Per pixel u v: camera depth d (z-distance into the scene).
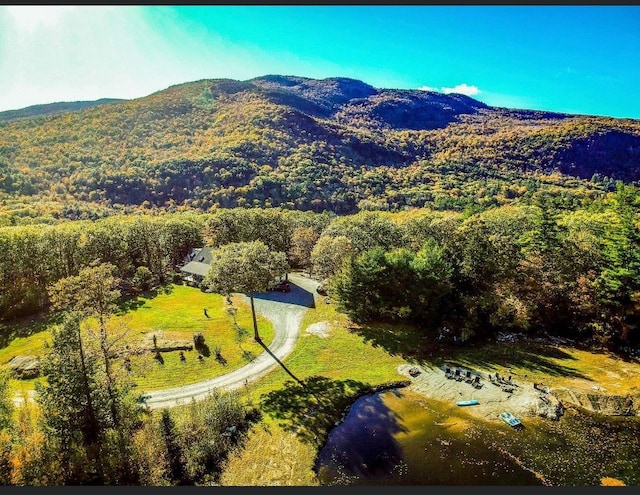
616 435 35.97
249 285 52.22
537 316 57.56
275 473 31.27
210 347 52.41
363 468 31.98
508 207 130.62
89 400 29.08
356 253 68.81
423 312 57.56
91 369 29.61
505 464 32.28
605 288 54.41
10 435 27.14
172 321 61.53
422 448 34.22
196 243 105.31
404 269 59.28
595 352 51.78
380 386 43.72
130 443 29.72
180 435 33.19
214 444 33.34
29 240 72.62
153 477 29.27
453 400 41.31
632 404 40.00
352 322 60.16
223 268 52.75
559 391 42.25
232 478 30.72
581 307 56.19
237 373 46.31
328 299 70.44
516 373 46.34
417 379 45.47
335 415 38.62
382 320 59.91
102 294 31.00
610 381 44.28
